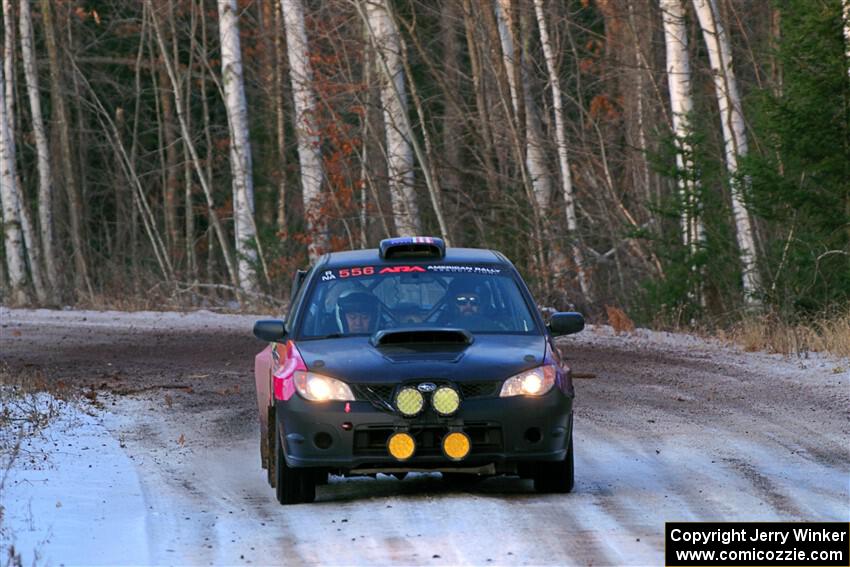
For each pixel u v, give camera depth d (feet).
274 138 520.01
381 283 108.58
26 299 389.39
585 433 135.44
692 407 153.48
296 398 97.25
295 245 390.83
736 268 269.23
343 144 360.48
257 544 85.81
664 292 272.31
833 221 240.12
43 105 566.77
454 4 359.25
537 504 96.68
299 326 106.63
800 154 237.86
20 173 556.92
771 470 111.65
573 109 435.94
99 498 102.53
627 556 80.07
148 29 508.53
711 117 320.70
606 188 374.84
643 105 382.22
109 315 317.63
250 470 118.83
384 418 95.40
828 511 93.35
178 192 577.02
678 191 276.82
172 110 567.59
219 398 171.22
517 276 110.22
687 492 101.60
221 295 414.82
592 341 233.76
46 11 490.90
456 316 106.11
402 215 323.57
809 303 242.17
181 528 91.40
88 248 533.96
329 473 101.65
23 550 83.76
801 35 234.38
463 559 79.46
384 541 84.99
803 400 156.35
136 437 137.69
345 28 400.26
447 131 396.16
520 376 97.09
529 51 400.26
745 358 203.00
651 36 374.43
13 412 146.82
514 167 383.86
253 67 519.60
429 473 114.32
